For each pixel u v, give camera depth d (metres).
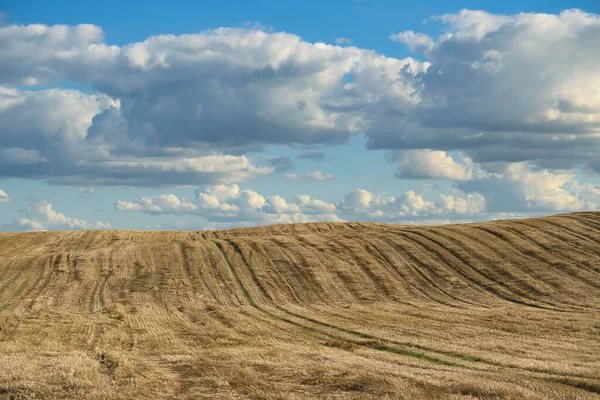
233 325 36.88
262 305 45.44
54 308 44.44
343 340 30.48
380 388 16.25
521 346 26.39
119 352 25.11
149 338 31.52
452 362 22.48
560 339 28.86
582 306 40.44
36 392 16.77
